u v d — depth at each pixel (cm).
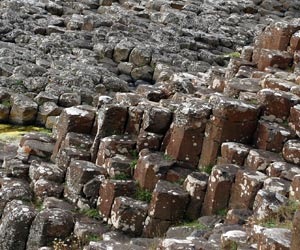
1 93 2303
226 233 1224
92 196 1561
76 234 1445
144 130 1672
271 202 1346
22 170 1691
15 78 2448
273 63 2047
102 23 3312
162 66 2827
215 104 1603
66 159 1673
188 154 1614
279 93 1642
